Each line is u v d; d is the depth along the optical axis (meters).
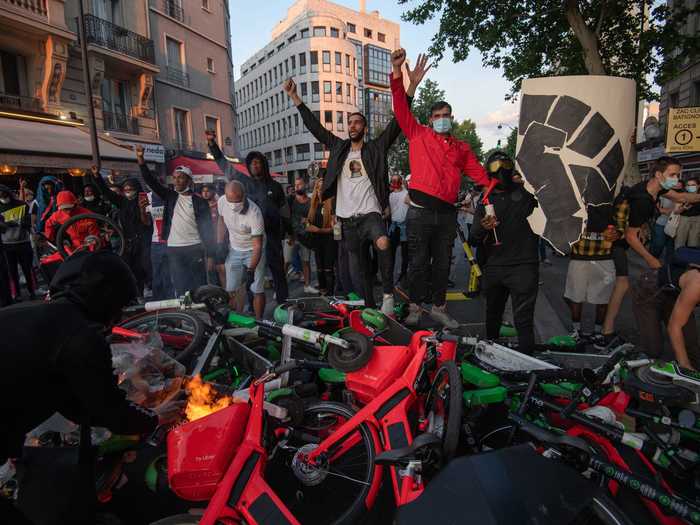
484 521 1.37
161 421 2.09
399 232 7.64
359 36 72.44
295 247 8.81
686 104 18.38
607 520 1.52
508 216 3.62
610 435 2.24
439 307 4.74
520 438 2.51
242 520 1.89
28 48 14.55
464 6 13.48
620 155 3.65
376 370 2.63
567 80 3.63
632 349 2.62
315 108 62.69
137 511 2.49
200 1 23.94
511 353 2.96
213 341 3.34
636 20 13.30
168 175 20.52
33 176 12.98
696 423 2.19
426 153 4.31
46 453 1.94
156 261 6.80
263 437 2.16
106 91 18.31
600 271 4.59
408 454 1.94
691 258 2.96
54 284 1.66
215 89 25.34
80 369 1.47
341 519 2.24
